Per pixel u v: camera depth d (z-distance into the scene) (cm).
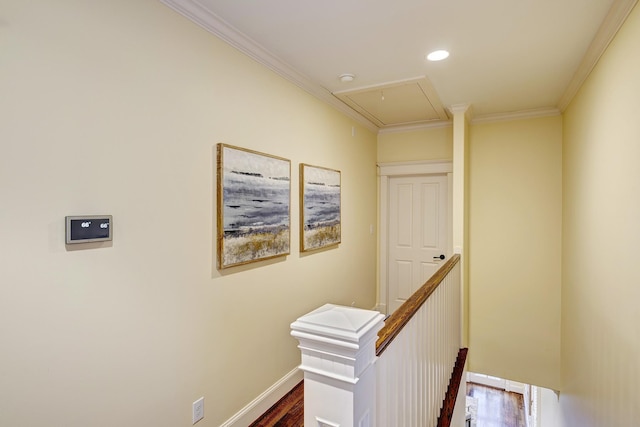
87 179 141
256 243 234
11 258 120
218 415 209
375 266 456
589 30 208
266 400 249
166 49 175
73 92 137
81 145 139
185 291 187
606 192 208
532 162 377
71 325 137
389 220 468
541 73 272
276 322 262
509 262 388
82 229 139
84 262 141
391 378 125
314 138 311
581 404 269
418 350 166
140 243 163
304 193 290
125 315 157
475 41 225
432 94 321
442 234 439
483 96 326
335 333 91
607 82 206
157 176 171
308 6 187
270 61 245
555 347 367
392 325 127
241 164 220
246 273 231
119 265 154
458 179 356
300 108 290
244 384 230
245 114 228
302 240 290
